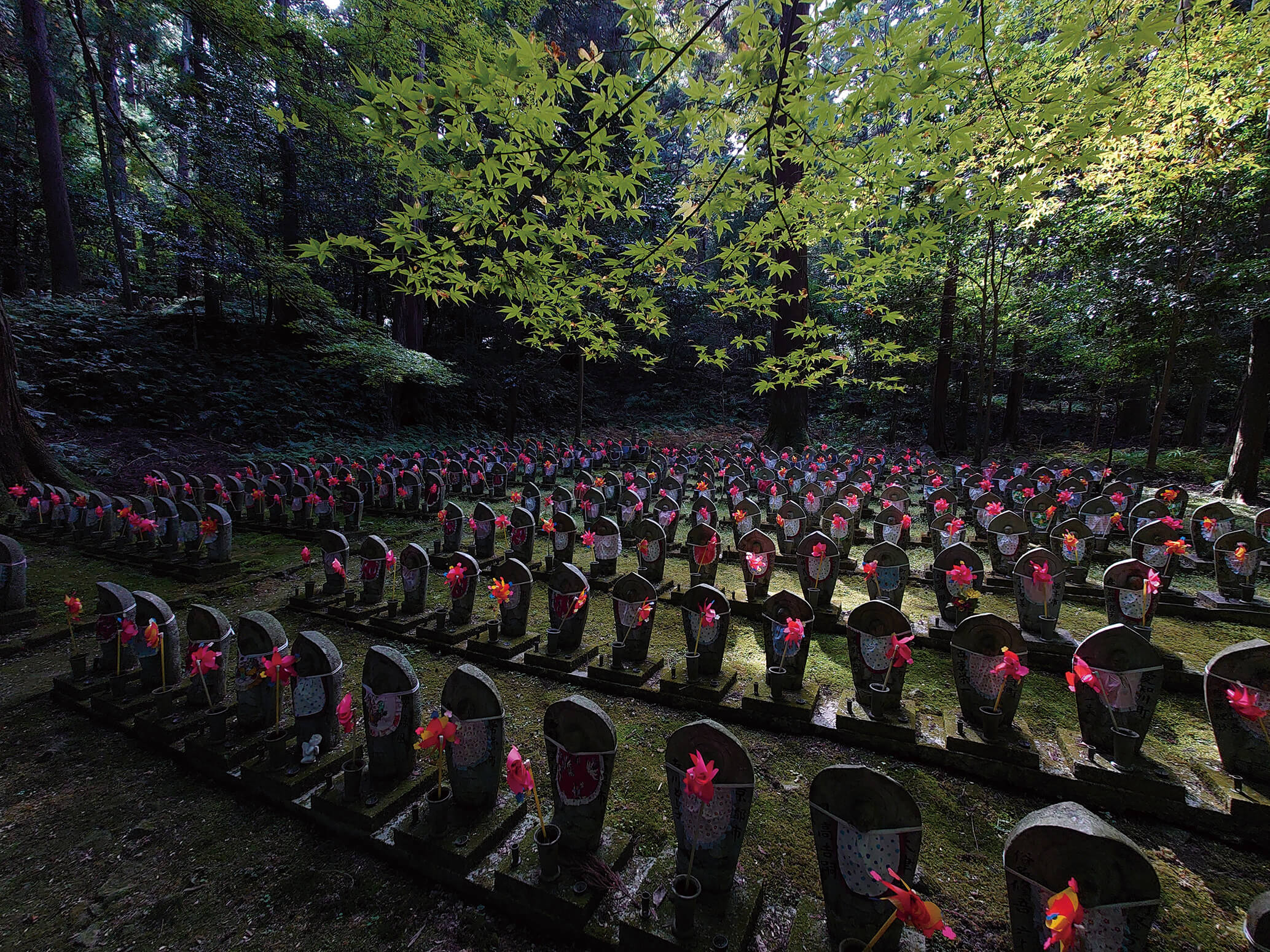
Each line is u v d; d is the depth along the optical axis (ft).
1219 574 20.18
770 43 10.34
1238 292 34.42
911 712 12.73
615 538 23.36
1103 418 76.38
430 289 14.28
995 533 22.61
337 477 38.22
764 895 8.60
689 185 16.39
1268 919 6.27
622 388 95.76
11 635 17.92
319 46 39.70
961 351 59.67
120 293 65.77
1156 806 10.34
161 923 8.40
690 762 8.23
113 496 30.40
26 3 51.52
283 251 50.90
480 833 9.32
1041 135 22.16
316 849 9.83
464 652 17.10
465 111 10.72
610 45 64.23
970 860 9.46
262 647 12.14
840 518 22.91
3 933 8.20
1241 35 28.76
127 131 31.19
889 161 12.64
